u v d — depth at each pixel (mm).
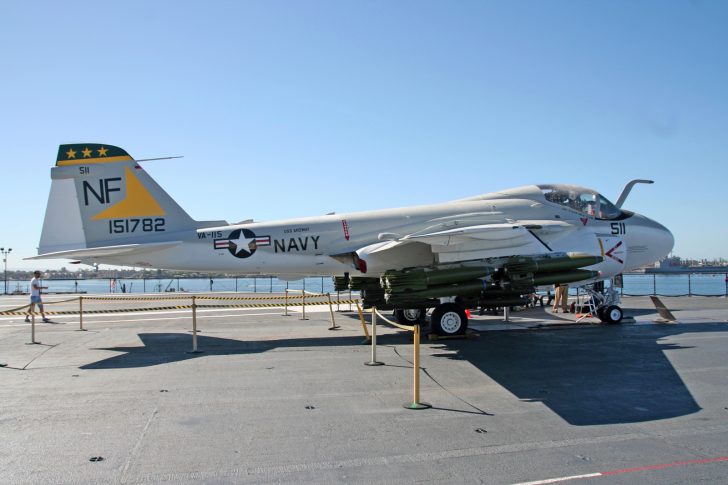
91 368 9383
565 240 13766
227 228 13539
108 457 5062
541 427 5883
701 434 5625
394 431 5758
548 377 8344
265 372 8859
